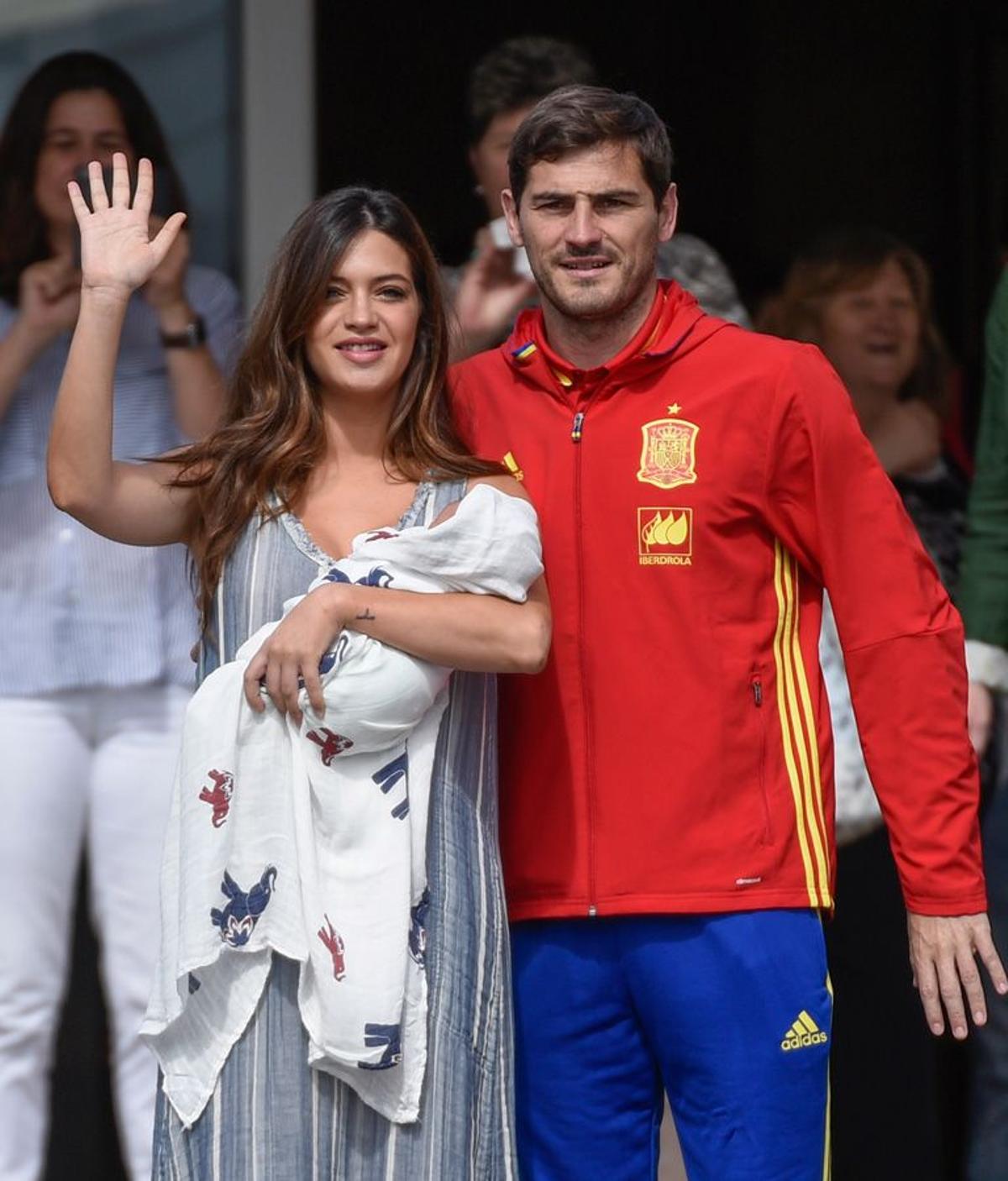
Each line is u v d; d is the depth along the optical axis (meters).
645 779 11.85
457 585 11.34
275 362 11.79
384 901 11.06
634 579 11.88
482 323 15.12
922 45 19.50
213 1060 11.24
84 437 11.52
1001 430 15.33
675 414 11.92
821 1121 12.04
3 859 15.36
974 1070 16.03
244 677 11.19
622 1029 12.16
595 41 18.97
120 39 17.09
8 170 15.69
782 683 12.02
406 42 18.14
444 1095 11.23
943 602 12.16
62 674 15.40
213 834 11.16
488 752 11.77
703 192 19.25
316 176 17.59
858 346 16.84
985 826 15.55
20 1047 15.42
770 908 11.86
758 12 19.25
